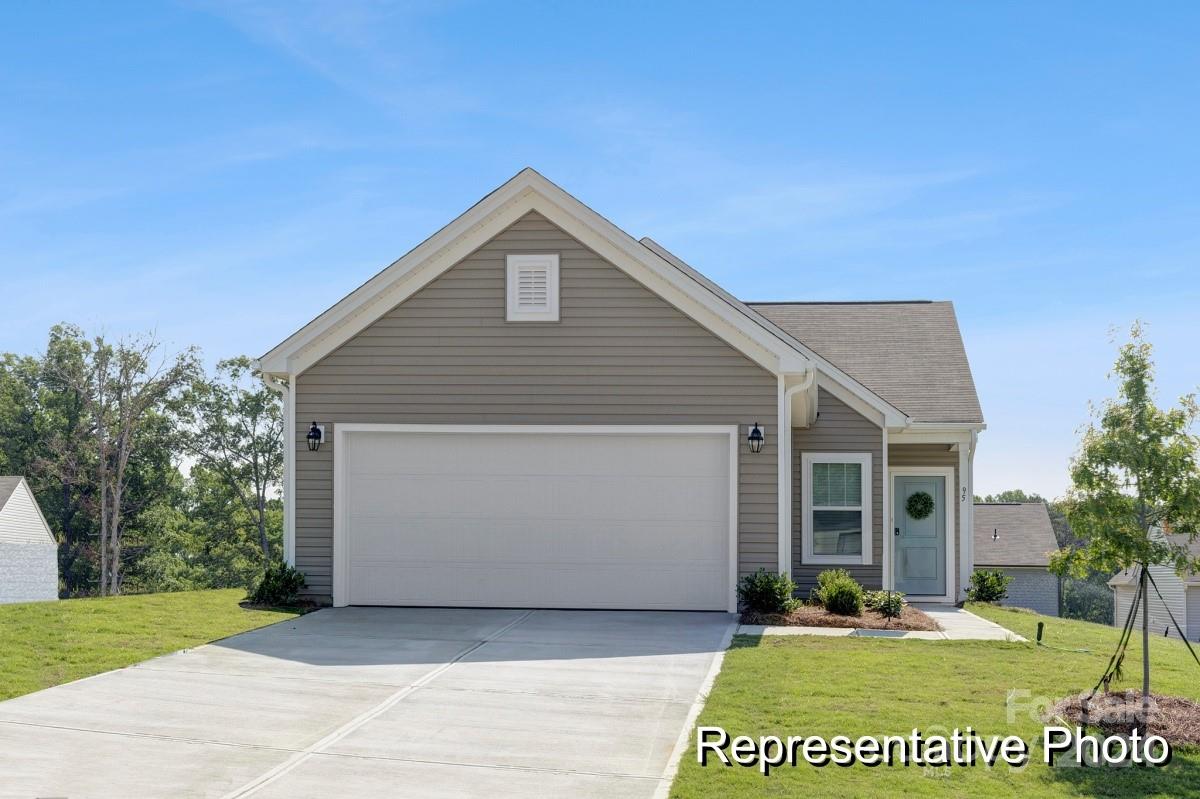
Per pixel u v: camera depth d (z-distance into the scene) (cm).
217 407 4912
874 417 1788
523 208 1497
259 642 1213
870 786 723
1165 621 3238
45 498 4834
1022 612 1878
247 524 5150
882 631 1353
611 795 706
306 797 696
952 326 2206
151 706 916
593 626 1347
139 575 4938
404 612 1457
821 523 1792
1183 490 891
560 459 1496
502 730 859
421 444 1513
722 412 1466
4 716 873
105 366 4547
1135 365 920
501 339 1497
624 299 1483
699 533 1476
